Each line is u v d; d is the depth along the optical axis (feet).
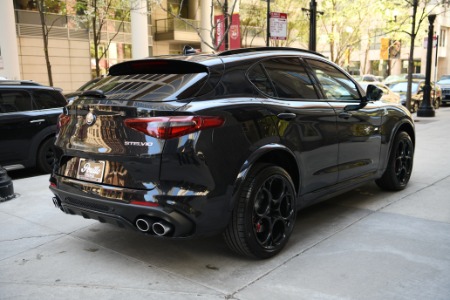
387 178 18.71
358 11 87.40
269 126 12.25
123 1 62.39
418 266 11.85
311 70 14.92
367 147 16.43
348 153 15.38
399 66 175.01
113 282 11.32
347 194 18.99
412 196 18.51
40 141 24.64
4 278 11.68
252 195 11.68
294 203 13.14
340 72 16.38
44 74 80.64
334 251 12.94
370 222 15.37
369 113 16.52
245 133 11.60
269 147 12.09
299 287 10.82
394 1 84.48
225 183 11.17
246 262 12.33
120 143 11.14
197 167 10.68
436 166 24.40
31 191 20.52
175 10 96.78
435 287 10.70
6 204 18.40
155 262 12.46
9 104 23.72
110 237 14.44
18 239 14.44
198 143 10.67
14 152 23.67
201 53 13.24
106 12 62.75
